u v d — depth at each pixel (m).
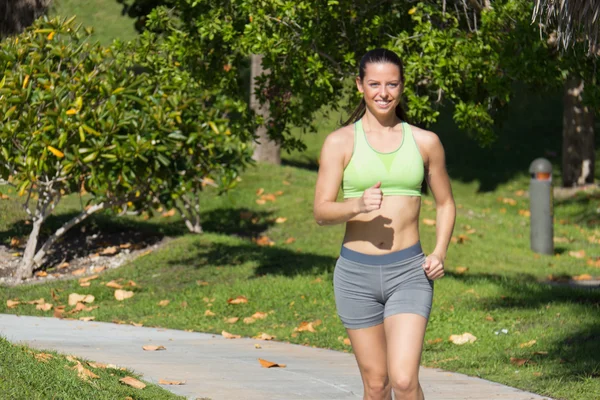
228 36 15.85
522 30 14.62
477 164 40.78
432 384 10.82
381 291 6.98
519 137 43.88
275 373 10.90
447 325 14.96
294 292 17.53
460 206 31.59
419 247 7.06
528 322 15.12
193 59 17.41
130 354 11.61
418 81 16.03
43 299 16.94
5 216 22.67
